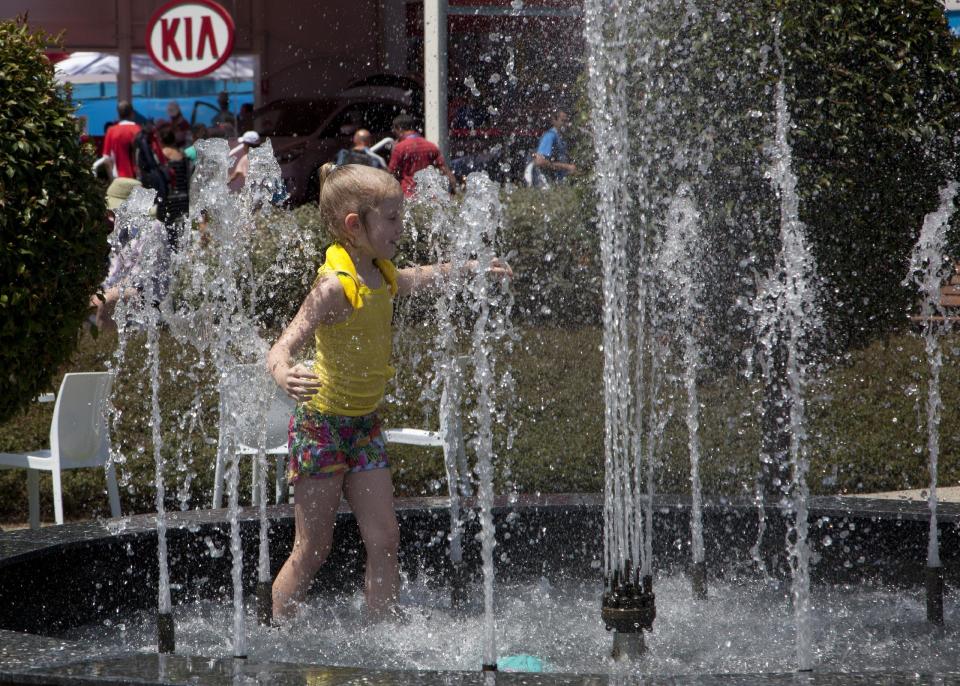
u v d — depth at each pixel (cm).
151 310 845
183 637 769
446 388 1238
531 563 920
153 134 3055
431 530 927
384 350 785
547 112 2767
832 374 1883
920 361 2000
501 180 2811
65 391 1186
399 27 3306
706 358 1515
